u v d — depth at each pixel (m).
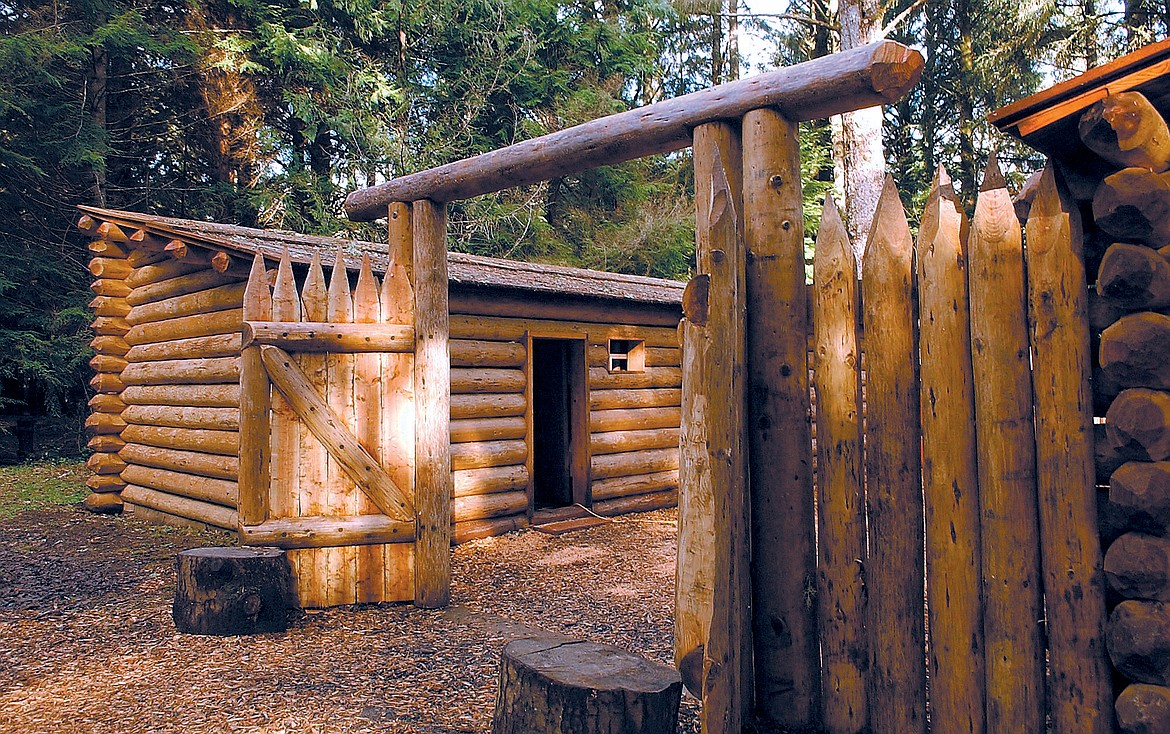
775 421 3.44
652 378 10.32
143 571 6.42
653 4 20.80
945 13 20.56
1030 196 3.11
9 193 14.17
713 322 3.03
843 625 3.22
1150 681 2.50
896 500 3.07
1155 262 2.51
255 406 5.17
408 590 5.53
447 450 5.59
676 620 3.06
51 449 13.85
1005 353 2.81
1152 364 2.51
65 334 13.88
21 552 7.11
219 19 17.00
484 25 18.83
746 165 3.56
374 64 17.80
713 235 3.08
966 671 2.87
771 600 3.41
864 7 12.31
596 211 20.45
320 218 17.03
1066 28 18.38
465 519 7.99
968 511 2.89
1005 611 2.79
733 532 3.12
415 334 5.48
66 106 13.85
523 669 3.14
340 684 4.04
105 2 14.47
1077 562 2.67
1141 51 2.46
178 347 8.38
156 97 16.59
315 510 5.35
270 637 4.79
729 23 22.59
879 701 3.10
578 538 8.18
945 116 21.33
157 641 4.69
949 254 2.94
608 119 4.27
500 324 8.53
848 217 12.59
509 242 18.52
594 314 9.52
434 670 4.25
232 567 4.84
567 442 9.70
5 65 12.66
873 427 3.13
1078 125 2.66
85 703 3.80
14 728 3.53
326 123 16.91
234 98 16.77
